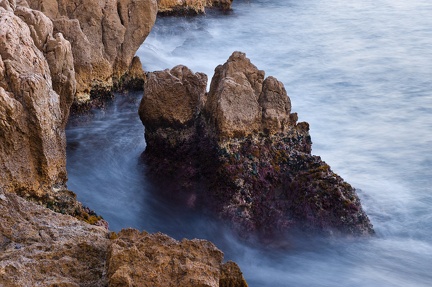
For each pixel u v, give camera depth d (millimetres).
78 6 14844
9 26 9570
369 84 20453
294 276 10453
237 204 11008
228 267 6082
